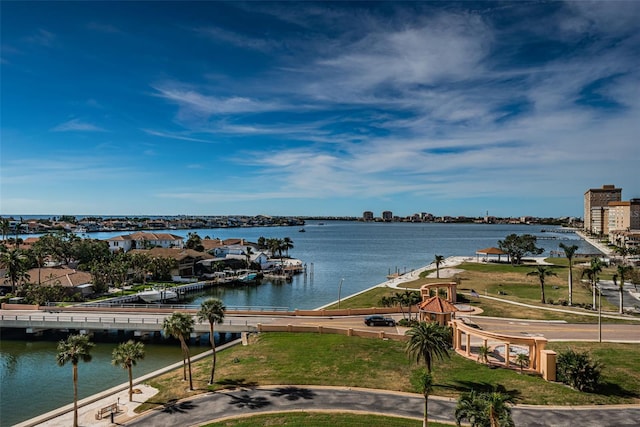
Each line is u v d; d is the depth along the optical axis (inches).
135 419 1691.7
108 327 3048.7
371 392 1877.5
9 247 6722.4
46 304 3791.8
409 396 1831.9
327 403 1770.4
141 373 2347.4
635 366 2097.7
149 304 4202.8
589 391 1849.2
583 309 3486.7
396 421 1600.6
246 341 2716.5
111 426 1643.7
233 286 5600.4
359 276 6441.9
